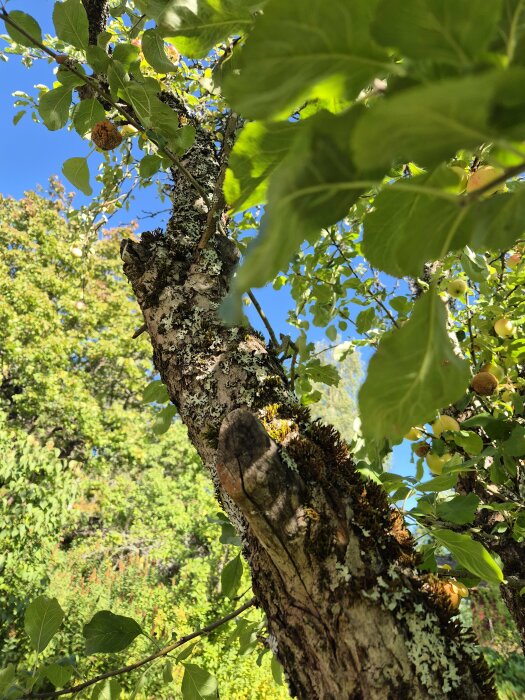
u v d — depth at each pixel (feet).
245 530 3.33
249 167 1.46
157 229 5.14
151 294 4.56
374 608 2.66
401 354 1.36
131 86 3.53
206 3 1.67
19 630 19.07
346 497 3.02
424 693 2.49
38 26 3.29
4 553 20.61
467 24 0.87
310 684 2.70
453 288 6.84
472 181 2.58
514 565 6.00
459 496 4.33
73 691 4.12
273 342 4.71
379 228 1.69
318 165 0.97
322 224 1.06
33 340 42.93
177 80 7.27
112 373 52.54
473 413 6.78
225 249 4.94
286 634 2.81
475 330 7.30
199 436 3.82
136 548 40.93
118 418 46.44
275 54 0.93
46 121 3.67
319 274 8.77
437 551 3.98
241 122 4.91
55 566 27.45
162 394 5.84
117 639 4.21
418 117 0.71
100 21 6.66
